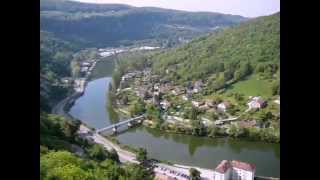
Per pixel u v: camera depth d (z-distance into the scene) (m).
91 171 167.75
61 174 135.00
